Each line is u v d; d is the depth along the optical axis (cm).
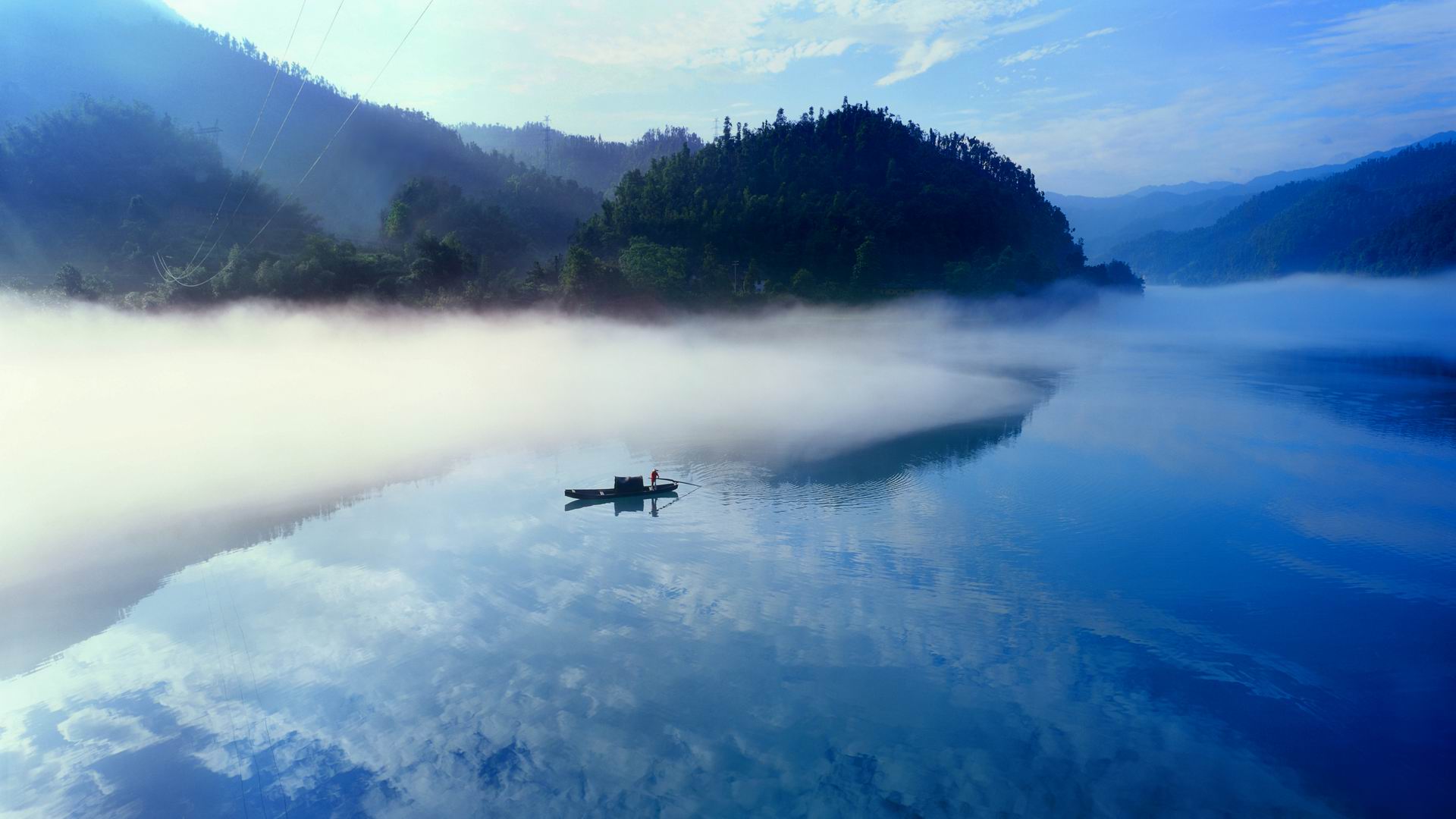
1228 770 2575
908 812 2344
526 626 3466
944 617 3594
